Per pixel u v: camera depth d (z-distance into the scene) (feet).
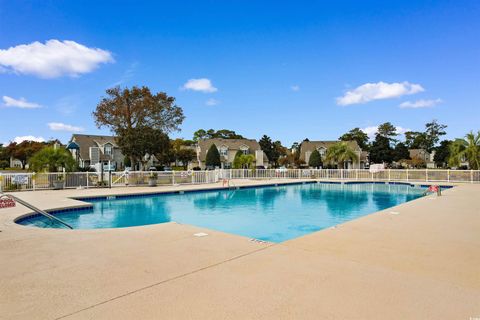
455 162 100.42
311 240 19.97
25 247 18.48
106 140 165.99
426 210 33.27
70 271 14.17
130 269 14.42
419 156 217.36
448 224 25.46
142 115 116.78
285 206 51.34
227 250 17.62
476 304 10.68
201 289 11.98
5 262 15.57
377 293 11.59
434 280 12.96
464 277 13.35
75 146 70.69
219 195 64.28
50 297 11.28
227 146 176.35
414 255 16.60
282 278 13.15
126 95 112.68
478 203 39.11
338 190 75.15
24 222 32.35
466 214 30.55
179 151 187.93
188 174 76.02
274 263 15.19
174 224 25.95
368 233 22.03
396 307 10.43
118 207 48.08
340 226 24.58
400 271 14.07
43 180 59.57
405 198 61.46
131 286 12.32
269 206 51.21
